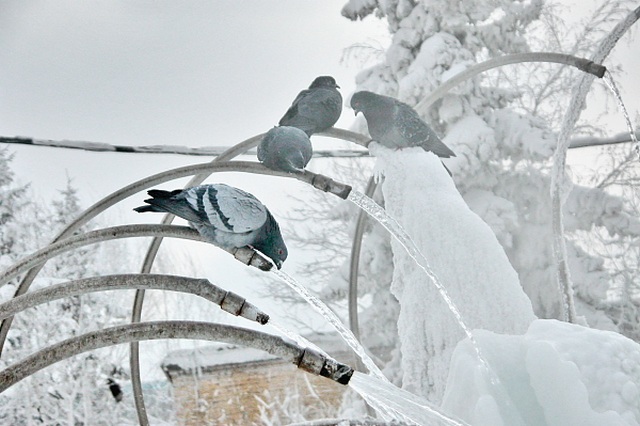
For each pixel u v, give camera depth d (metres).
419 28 13.28
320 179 6.10
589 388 4.39
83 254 18.77
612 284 15.77
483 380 4.51
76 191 22.33
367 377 4.35
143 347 17.17
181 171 6.89
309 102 7.14
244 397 15.93
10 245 19.92
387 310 14.06
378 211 6.05
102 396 16.98
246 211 5.09
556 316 13.23
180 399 16.03
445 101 12.95
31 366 4.04
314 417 15.81
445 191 6.66
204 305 18.66
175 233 5.53
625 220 14.44
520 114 13.45
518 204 13.37
